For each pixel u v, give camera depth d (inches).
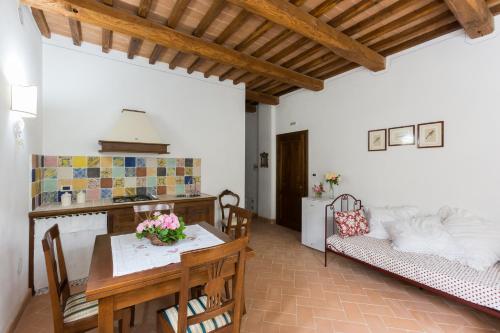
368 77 147.3
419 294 101.0
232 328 57.1
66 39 122.3
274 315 86.4
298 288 105.4
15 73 80.7
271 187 222.1
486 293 74.5
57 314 55.3
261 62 140.3
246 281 111.7
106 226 113.3
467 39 107.4
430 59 120.0
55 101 120.1
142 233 73.1
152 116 148.4
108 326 50.8
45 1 84.3
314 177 183.8
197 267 58.7
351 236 124.3
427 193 121.5
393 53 134.3
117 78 136.6
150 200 128.0
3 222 71.2
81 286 105.5
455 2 82.4
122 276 52.9
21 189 88.2
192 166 163.6
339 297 98.4
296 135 199.0
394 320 84.2
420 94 123.8
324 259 138.6
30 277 97.2
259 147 237.0
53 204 114.5
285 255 144.8
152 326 80.0
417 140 125.1
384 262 101.0
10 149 76.6
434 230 101.5
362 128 150.8
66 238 104.3
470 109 107.3
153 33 105.0
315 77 171.3
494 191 100.8
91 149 129.4
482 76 103.7
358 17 104.0
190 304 62.9
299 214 197.3
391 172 136.3
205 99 169.0
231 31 113.7
